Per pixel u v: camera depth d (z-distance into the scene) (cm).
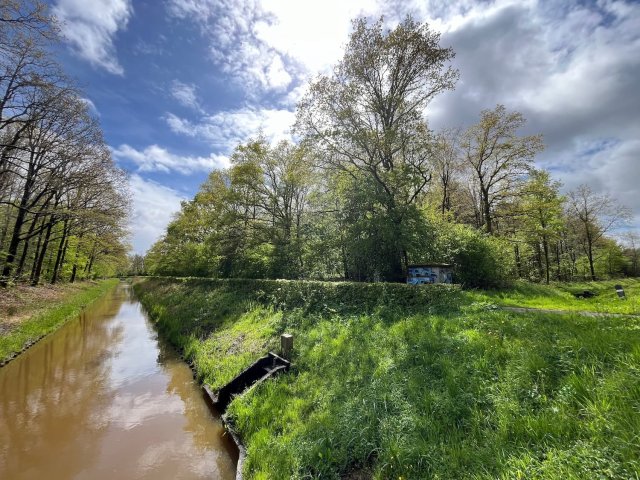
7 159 1852
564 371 513
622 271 5350
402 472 433
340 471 479
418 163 1961
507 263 1841
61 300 2609
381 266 1770
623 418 386
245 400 746
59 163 2314
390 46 1798
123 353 1407
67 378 1097
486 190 2764
